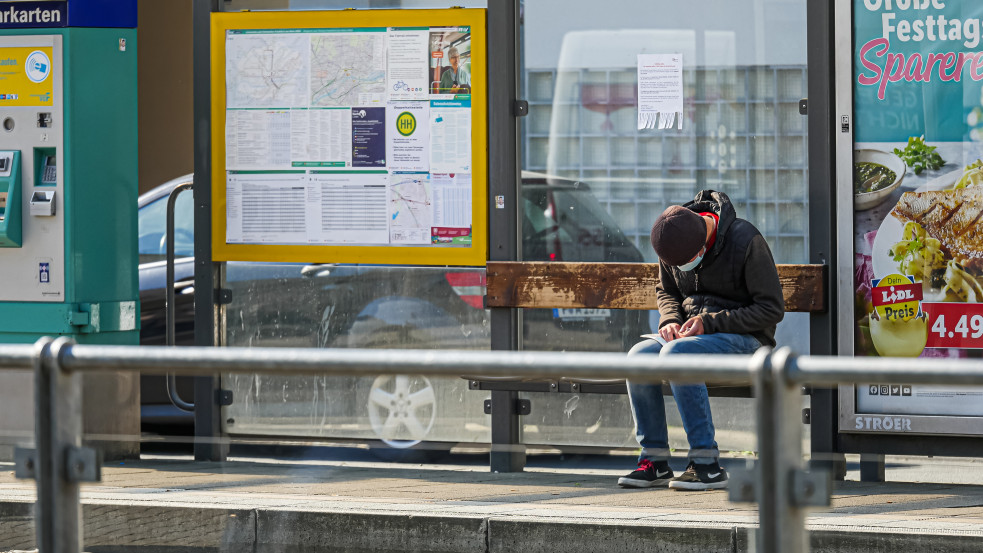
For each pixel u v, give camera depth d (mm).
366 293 20906
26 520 9438
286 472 11969
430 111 19875
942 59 18062
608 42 19641
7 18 19984
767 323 17109
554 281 19328
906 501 10547
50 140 19938
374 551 12242
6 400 9383
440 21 19734
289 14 20266
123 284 20719
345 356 8664
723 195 17812
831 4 18422
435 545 12523
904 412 17047
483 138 19688
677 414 11812
